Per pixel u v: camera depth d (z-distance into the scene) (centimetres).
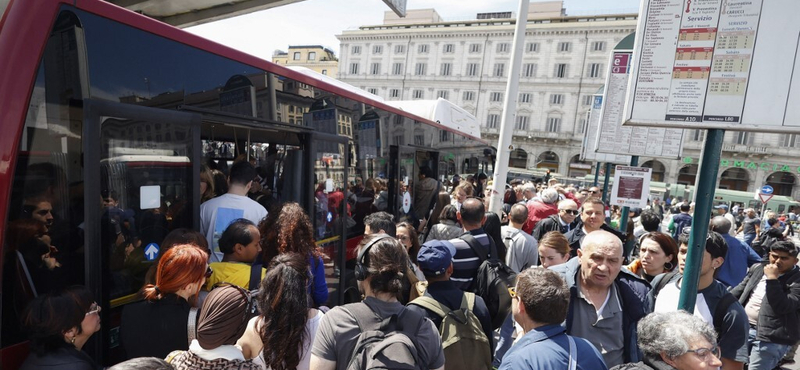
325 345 200
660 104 222
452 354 240
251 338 209
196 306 220
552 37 5469
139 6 582
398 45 6266
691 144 4978
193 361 179
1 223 184
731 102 204
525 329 213
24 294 194
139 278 238
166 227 255
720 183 5431
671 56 217
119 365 128
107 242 221
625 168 514
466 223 385
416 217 795
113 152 224
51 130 203
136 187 236
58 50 206
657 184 3678
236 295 186
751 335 415
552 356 188
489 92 5784
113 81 231
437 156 893
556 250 349
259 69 349
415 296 325
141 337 210
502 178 698
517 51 675
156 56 257
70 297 183
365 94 592
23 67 192
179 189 263
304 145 419
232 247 266
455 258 350
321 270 297
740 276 471
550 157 5862
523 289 208
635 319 253
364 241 260
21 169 191
